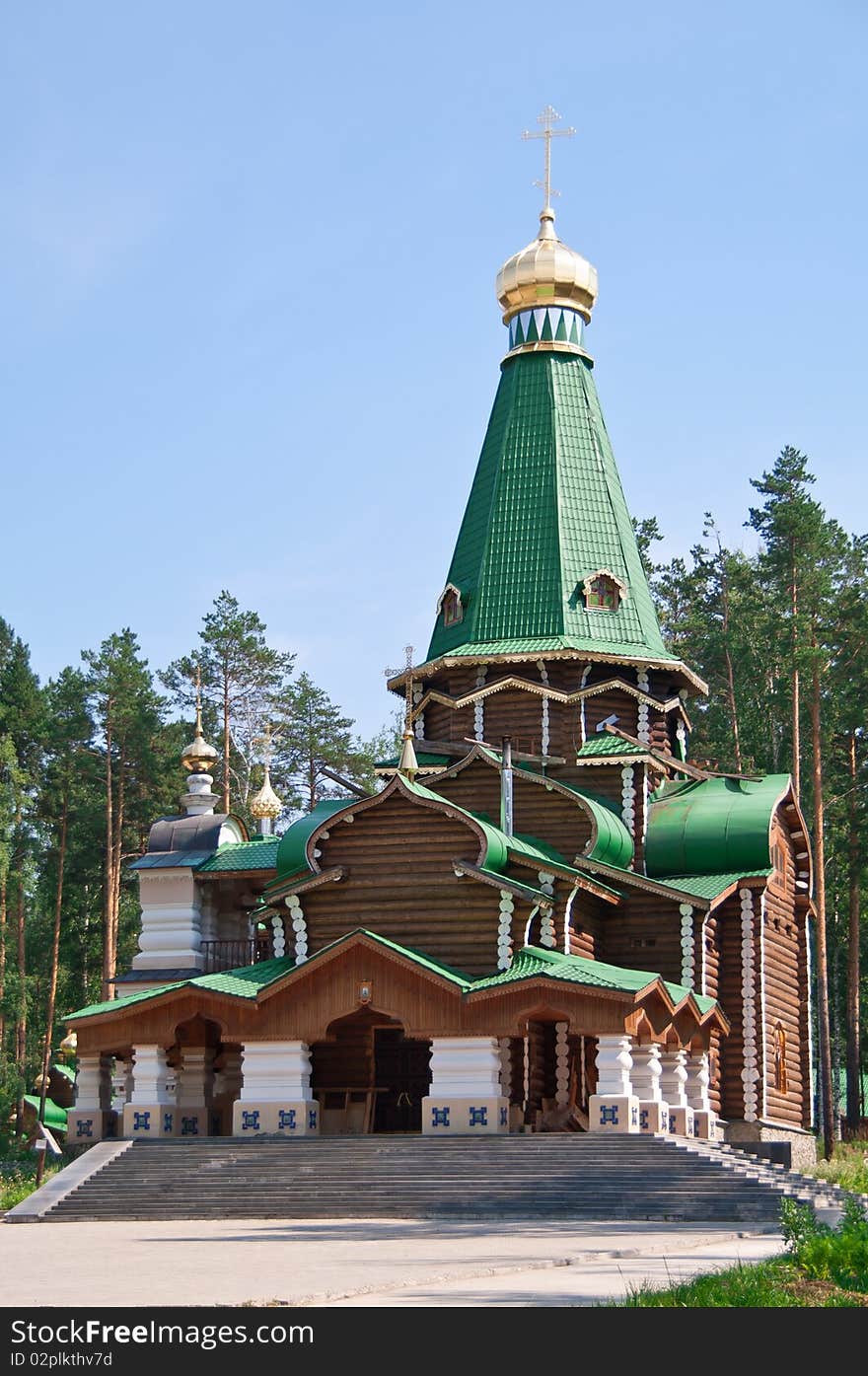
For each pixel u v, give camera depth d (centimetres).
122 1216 3591
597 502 5431
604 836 4784
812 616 6975
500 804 4906
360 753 9250
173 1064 4691
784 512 7106
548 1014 3981
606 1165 3512
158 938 5303
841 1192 3722
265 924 4700
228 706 8800
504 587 5291
